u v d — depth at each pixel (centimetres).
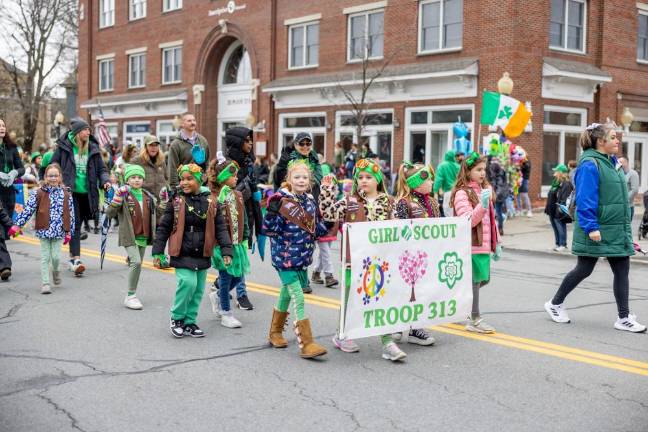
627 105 2433
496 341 679
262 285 974
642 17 2488
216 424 460
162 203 820
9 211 1084
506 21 2127
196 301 697
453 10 2281
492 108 1808
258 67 2956
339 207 642
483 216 692
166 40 3441
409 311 630
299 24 2797
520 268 1205
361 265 594
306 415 477
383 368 590
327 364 602
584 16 2317
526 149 2156
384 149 2492
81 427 453
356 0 2558
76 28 5009
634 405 499
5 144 1066
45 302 852
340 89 2505
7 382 545
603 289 995
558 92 2228
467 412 483
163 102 3428
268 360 613
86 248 1345
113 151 2364
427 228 640
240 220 733
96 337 687
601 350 648
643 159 2517
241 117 3173
